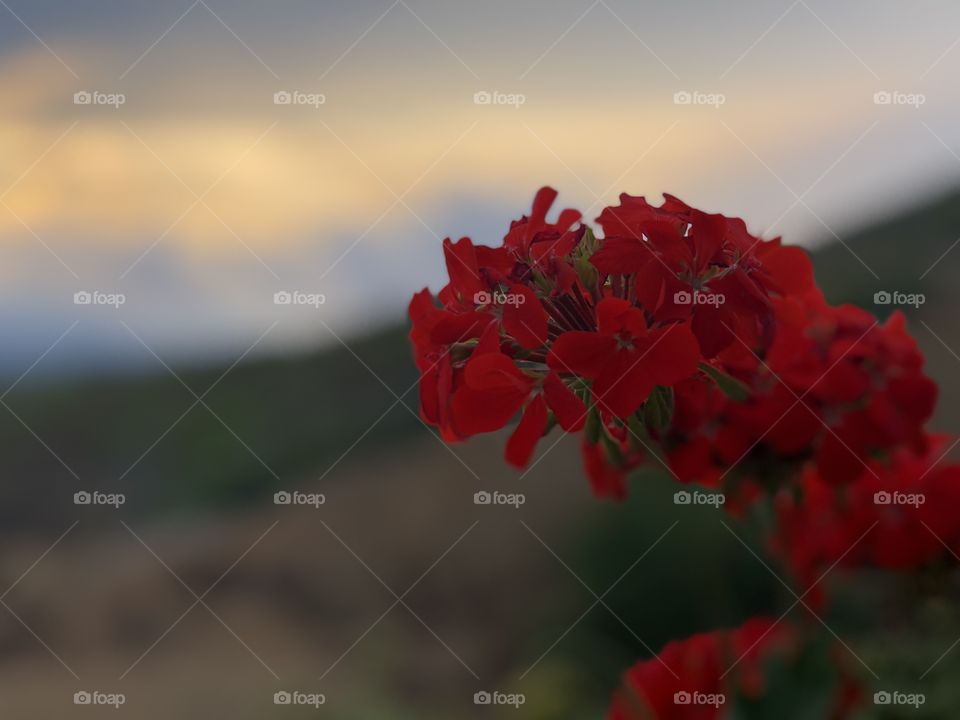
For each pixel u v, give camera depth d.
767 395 1.72
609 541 5.96
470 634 6.74
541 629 6.13
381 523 9.58
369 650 6.71
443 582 7.56
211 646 7.55
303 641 7.55
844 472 1.74
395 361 15.18
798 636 2.05
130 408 15.27
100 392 16.12
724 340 1.53
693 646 2.14
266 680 6.68
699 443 1.75
